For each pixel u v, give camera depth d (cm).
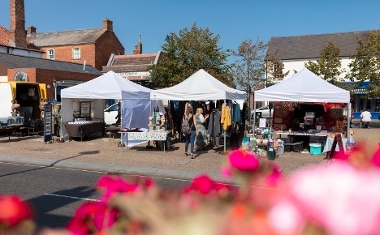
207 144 1253
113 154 1094
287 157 1061
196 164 940
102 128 1584
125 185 155
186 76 2509
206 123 1248
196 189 137
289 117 1277
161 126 1191
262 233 92
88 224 138
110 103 2162
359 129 2158
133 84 1452
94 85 1323
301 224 88
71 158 1009
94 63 3538
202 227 100
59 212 520
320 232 86
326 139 1127
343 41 3525
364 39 3456
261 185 140
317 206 86
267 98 1149
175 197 131
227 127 1126
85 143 1349
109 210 133
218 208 120
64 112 1406
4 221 140
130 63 3488
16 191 648
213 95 1124
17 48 2845
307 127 1227
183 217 108
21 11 3036
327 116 1224
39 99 1645
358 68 2500
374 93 2381
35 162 948
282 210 92
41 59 2591
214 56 2583
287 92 1123
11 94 1471
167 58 2652
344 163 105
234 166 146
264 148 1116
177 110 1439
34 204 563
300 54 3534
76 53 3609
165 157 1048
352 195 86
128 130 1187
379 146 117
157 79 2612
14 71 2023
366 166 103
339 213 83
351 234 82
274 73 2884
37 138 1467
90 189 671
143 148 1225
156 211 113
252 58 2617
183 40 2612
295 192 93
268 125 1364
